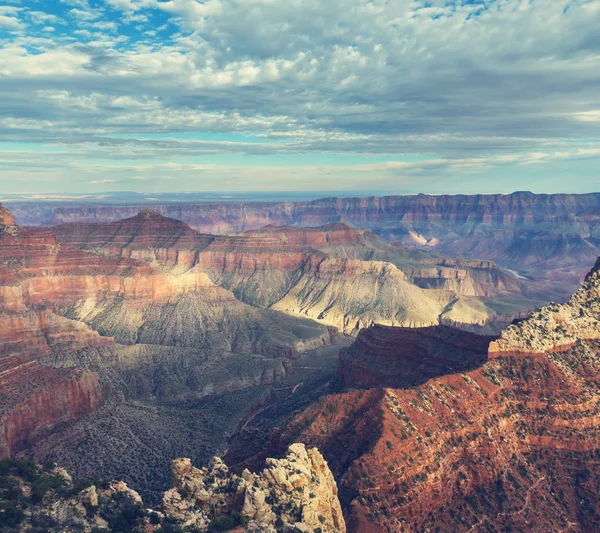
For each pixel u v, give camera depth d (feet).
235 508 225.76
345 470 324.60
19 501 212.23
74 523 203.10
